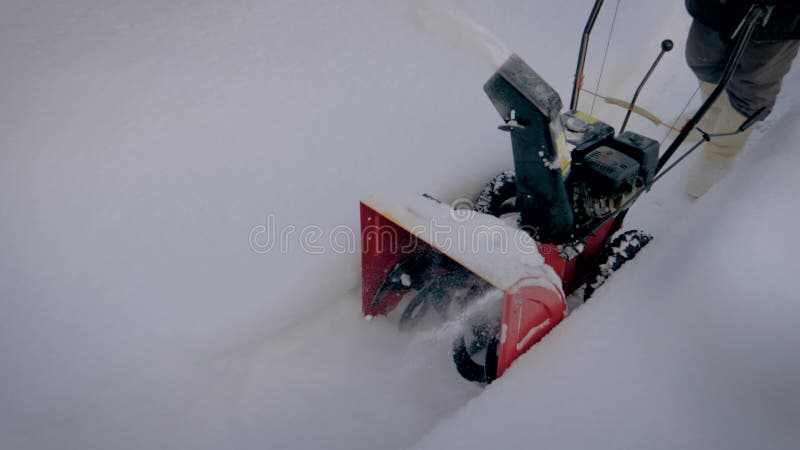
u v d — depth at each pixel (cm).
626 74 402
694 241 230
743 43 212
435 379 235
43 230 232
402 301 268
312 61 352
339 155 293
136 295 224
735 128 301
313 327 254
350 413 221
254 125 300
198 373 229
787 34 252
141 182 259
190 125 292
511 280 184
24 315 211
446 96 341
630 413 184
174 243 241
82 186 251
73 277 222
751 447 172
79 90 301
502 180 275
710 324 201
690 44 304
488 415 189
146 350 221
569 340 210
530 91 186
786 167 249
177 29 366
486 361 221
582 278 261
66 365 210
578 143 231
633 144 230
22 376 204
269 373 234
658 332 204
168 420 213
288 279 249
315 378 233
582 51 236
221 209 258
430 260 254
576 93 246
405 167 294
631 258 239
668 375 192
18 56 320
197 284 233
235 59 345
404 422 219
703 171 318
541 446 178
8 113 279
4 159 255
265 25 382
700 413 181
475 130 324
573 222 225
